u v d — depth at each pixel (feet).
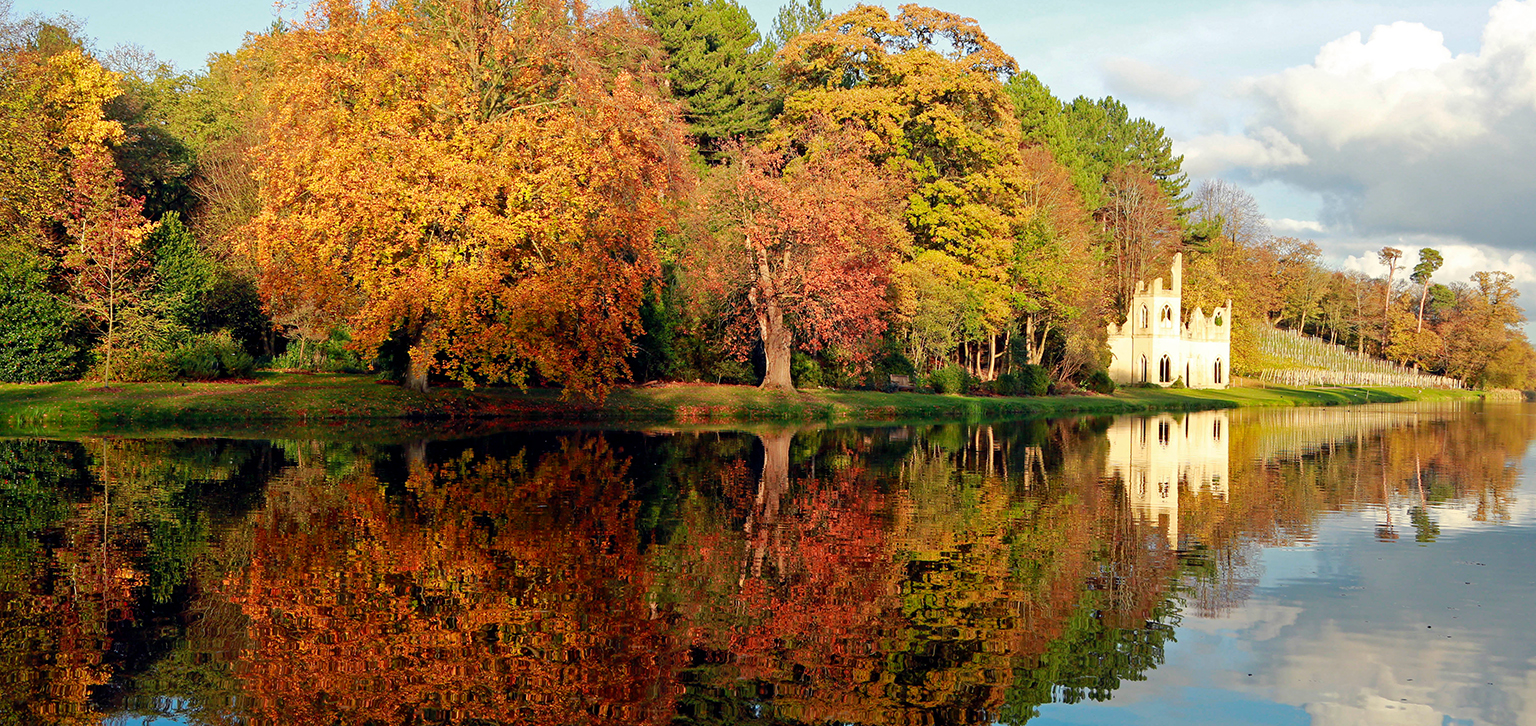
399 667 20.95
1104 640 23.82
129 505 40.55
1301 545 35.99
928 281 142.41
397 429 81.05
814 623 24.75
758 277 120.57
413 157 76.33
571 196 80.89
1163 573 30.86
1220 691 20.42
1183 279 267.80
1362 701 19.95
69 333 103.71
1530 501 48.73
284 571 29.12
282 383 105.40
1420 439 95.50
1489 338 343.87
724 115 187.73
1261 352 297.74
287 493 44.16
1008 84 227.40
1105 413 143.84
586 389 92.53
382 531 35.47
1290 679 21.20
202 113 160.35
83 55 124.77
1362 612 26.53
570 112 85.20
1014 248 166.91
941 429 98.73
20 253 100.27
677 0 189.16
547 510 40.63
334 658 21.45
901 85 152.87
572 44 87.92
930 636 23.89
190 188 142.51
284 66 82.89
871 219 118.73
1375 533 38.75
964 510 42.91
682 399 110.73
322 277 80.94
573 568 30.09
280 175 82.74
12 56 114.93
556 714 18.53
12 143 108.17
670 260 123.24
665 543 34.22
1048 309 182.60
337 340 121.70
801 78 166.30
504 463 57.62
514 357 86.07
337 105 79.71
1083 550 34.24
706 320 130.72
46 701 18.78
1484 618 26.02
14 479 48.03
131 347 104.22
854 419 112.98
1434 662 22.52
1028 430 100.07
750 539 35.24
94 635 22.86
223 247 123.13
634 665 21.38
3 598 25.85
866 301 116.06
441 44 85.61
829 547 34.09
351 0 81.00
